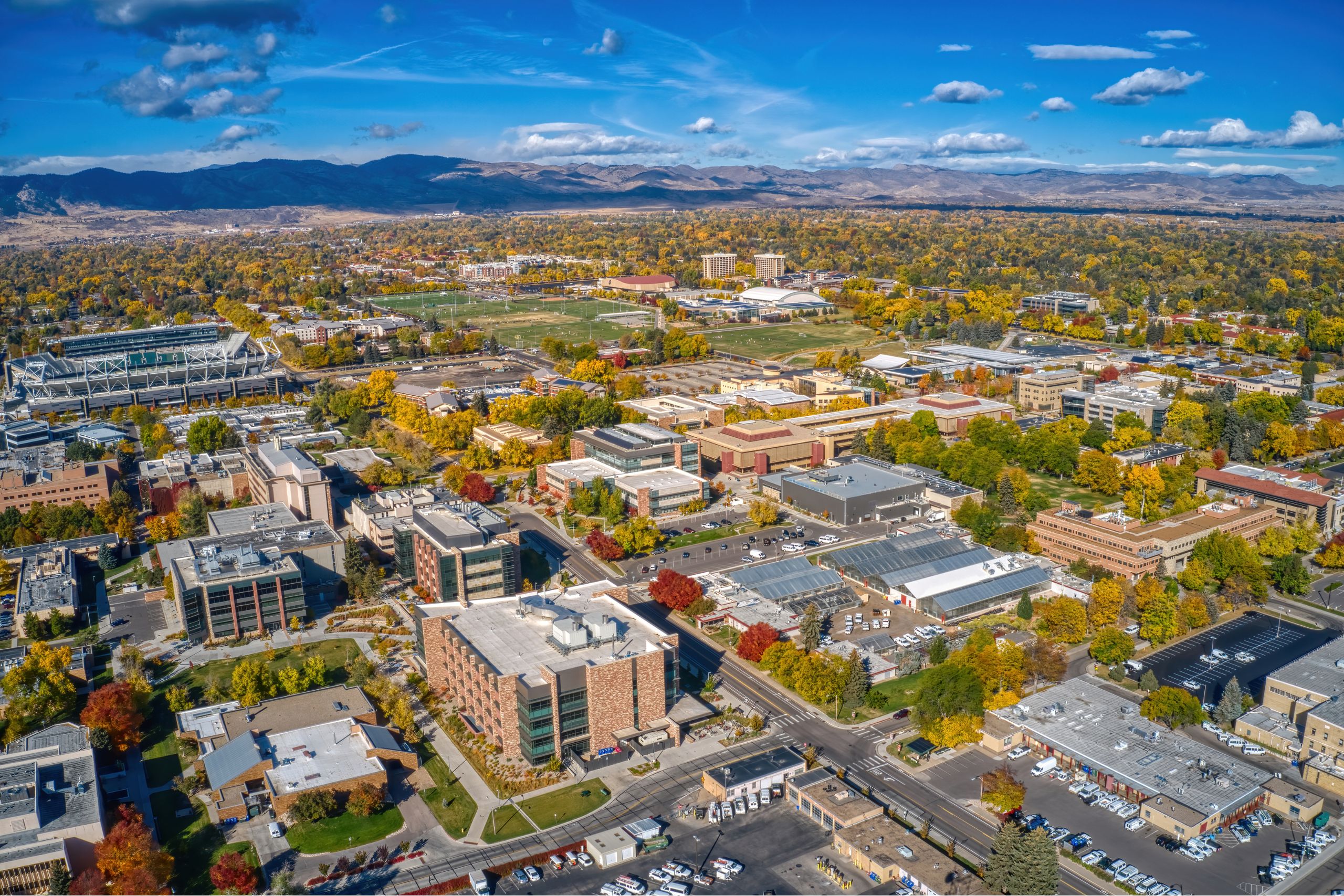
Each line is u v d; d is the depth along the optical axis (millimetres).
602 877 188875
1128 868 187375
